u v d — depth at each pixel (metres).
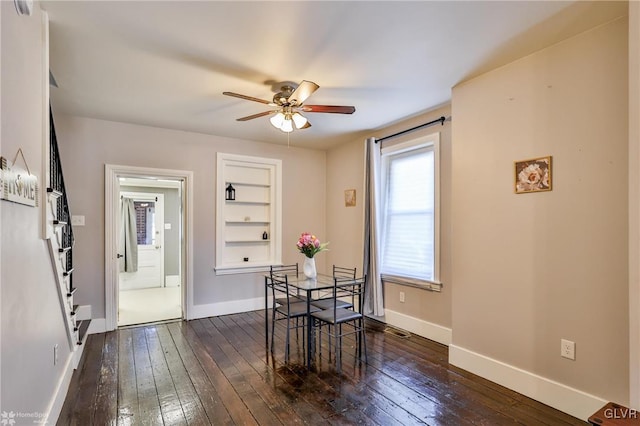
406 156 4.21
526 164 2.53
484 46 2.40
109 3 1.92
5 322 1.41
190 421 2.21
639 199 1.76
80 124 3.92
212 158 4.73
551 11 2.00
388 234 4.44
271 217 5.25
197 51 2.46
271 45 2.39
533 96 2.49
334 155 5.49
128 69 2.72
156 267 7.12
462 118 3.01
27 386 1.68
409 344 3.62
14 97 1.54
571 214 2.28
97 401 2.44
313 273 3.68
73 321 2.95
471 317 2.92
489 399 2.47
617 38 2.07
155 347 3.50
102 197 4.02
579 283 2.24
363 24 2.13
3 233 1.39
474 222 2.89
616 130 2.08
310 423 2.19
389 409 2.35
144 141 4.26
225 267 4.79
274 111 3.12
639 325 1.76
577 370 2.24
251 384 2.70
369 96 3.35
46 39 2.00
